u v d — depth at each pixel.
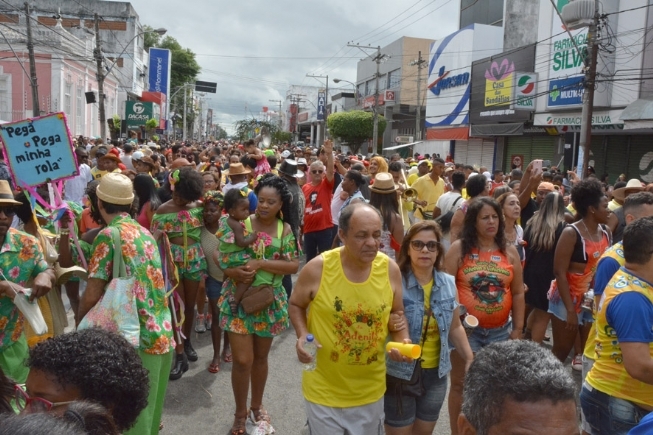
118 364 1.96
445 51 35.81
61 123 4.59
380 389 3.25
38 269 3.63
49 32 32.22
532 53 26.05
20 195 4.54
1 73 31.78
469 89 32.06
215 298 5.62
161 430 4.47
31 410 1.85
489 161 31.23
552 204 5.41
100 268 3.40
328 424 3.15
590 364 3.60
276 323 4.42
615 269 3.49
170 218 5.41
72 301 5.81
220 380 5.48
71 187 9.91
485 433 1.54
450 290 3.61
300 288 3.23
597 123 21.36
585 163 17.78
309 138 88.81
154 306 3.53
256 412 4.56
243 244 4.20
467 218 4.18
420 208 8.97
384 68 56.78
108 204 3.53
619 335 2.92
